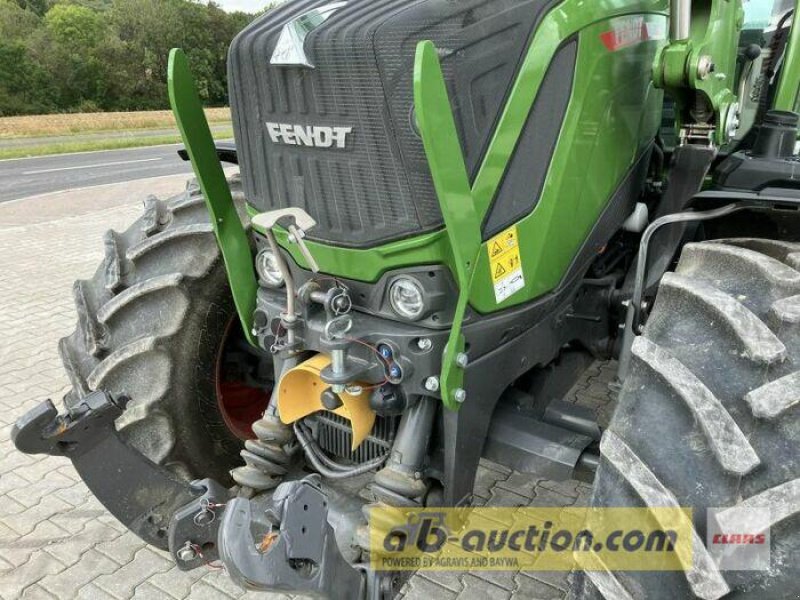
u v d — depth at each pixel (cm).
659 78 201
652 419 139
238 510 145
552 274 189
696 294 153
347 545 179
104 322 236
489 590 245
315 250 175
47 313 552
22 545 274
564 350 239
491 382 179
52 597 248
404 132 153
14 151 2250
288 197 177
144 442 232
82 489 311
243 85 177
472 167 159
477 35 155
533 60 165
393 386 171
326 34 157
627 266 249
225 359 261
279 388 188
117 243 249
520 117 165
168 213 253
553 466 184
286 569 143
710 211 191
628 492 134
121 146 2517
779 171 214
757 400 129
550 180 177
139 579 255
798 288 147
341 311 170
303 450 211
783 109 275
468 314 167
